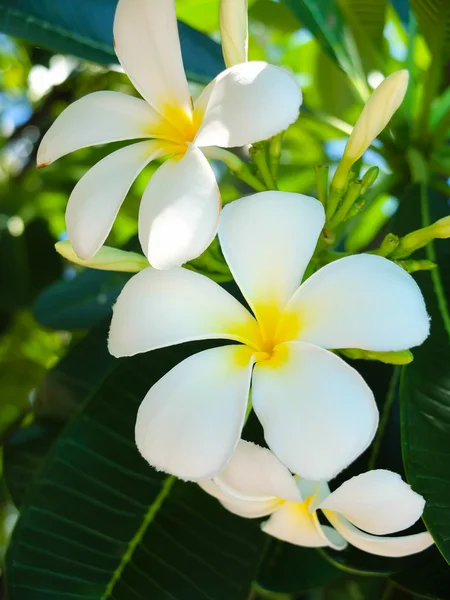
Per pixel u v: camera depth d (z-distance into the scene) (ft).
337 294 0.81
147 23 0.91
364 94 1.29
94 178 0.87
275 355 0.82
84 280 1.44
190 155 0.83
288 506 0.89
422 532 0.91
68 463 1.02
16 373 2.02
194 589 0.99
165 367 1.05
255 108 0.80
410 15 1.31
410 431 0.90
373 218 1.37
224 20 0.93
